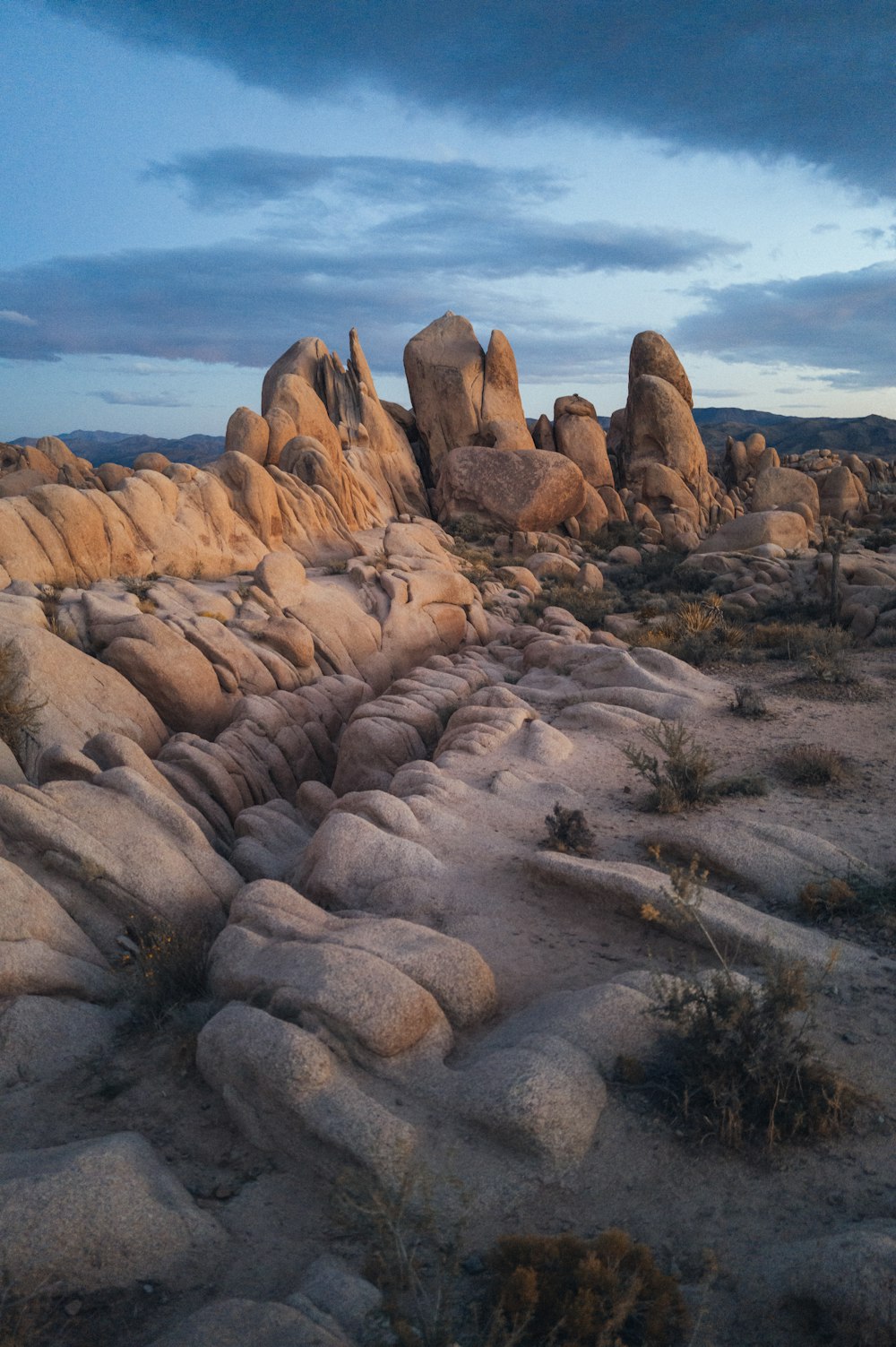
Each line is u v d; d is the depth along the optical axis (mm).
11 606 18141
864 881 8633
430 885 8766
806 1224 4738
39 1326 4234
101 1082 6570
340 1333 3965
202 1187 5297
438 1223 4777
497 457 48812
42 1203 4570
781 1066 5645
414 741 16406
